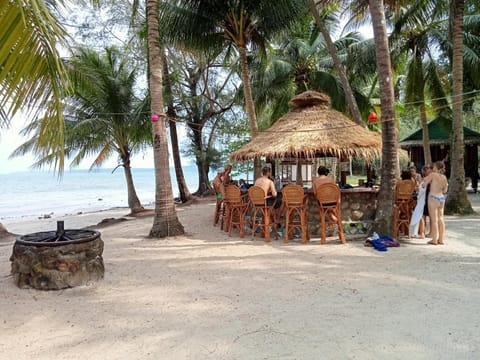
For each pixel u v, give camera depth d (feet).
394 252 20.85
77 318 12.64
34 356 10.12
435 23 44.19
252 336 11.00
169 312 12.99
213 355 9.96
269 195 25.44
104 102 46.80
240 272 17.67
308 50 55.21
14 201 80.59
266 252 21.56
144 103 48.14
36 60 10.03
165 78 51.93
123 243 25.38
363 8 38.11
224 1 33.91
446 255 19.98
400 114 74.38
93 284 16.29
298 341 10.62
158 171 27.17
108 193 102.01
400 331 11.14
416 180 27.81
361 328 11.39
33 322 12.35
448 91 54.08
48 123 11.14
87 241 16.42
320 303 13.48
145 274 17.75
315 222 25.84
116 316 12.74
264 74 53.88
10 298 14.66
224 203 29.66
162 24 35.22
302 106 30.91
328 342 10.53
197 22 35.63
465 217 32.14
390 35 42.93
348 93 36.70
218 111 64.95
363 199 26.76
